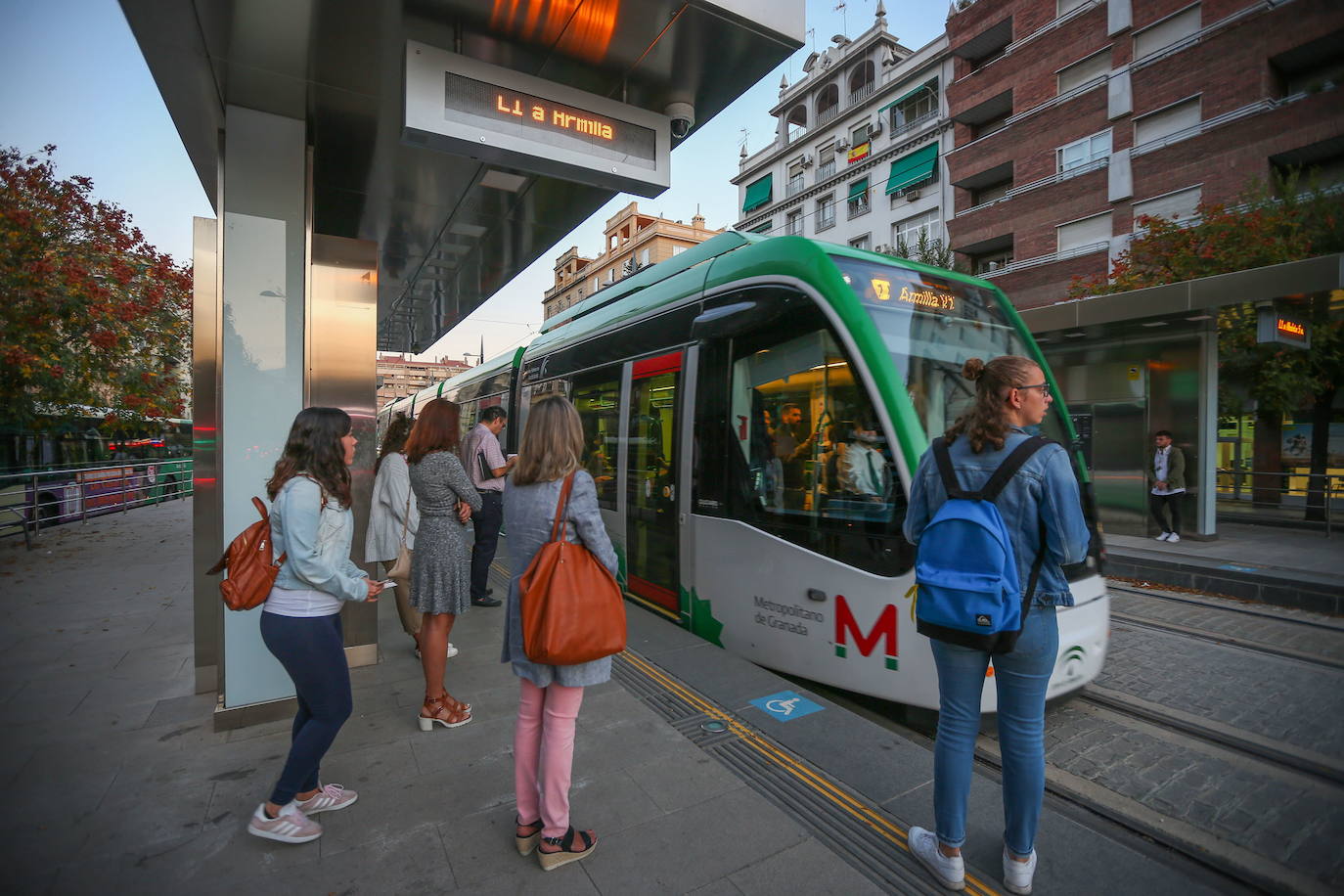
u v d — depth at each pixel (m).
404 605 4.59
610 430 6.39
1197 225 15.98
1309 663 5.07
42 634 5.35
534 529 2.35
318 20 3.17
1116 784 3.42
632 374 6.07
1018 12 22.97
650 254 50.81
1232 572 7.17
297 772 2.46
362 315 4.54
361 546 4.58
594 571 2.30
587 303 8.35
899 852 2.48
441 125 3.70
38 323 6.58
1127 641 5.64
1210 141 17.91
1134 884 2.33
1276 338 9.55
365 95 3.90
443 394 15.41
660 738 3.34
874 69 31.03
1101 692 4.56
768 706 3.71
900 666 3.60
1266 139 16.84
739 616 4.55
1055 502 2.08
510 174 5.26
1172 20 18.73
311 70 3.54
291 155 3.74
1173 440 10.18
